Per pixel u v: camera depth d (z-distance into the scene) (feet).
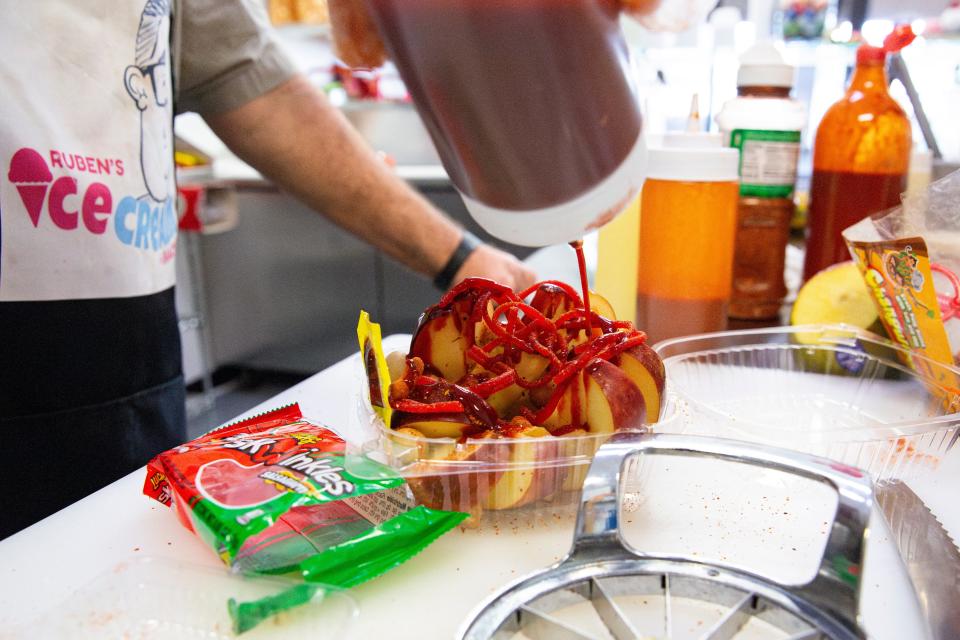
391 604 1.17
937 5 4.97
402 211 3.20
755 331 2.27
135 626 1.02
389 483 1.30
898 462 1.50
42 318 2.13
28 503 2.25
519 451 1.31
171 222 2.55
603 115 0.99
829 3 5.34
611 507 1.15
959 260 1.77
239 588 1.07
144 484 1.46
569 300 1.64
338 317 7.91
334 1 1.03
